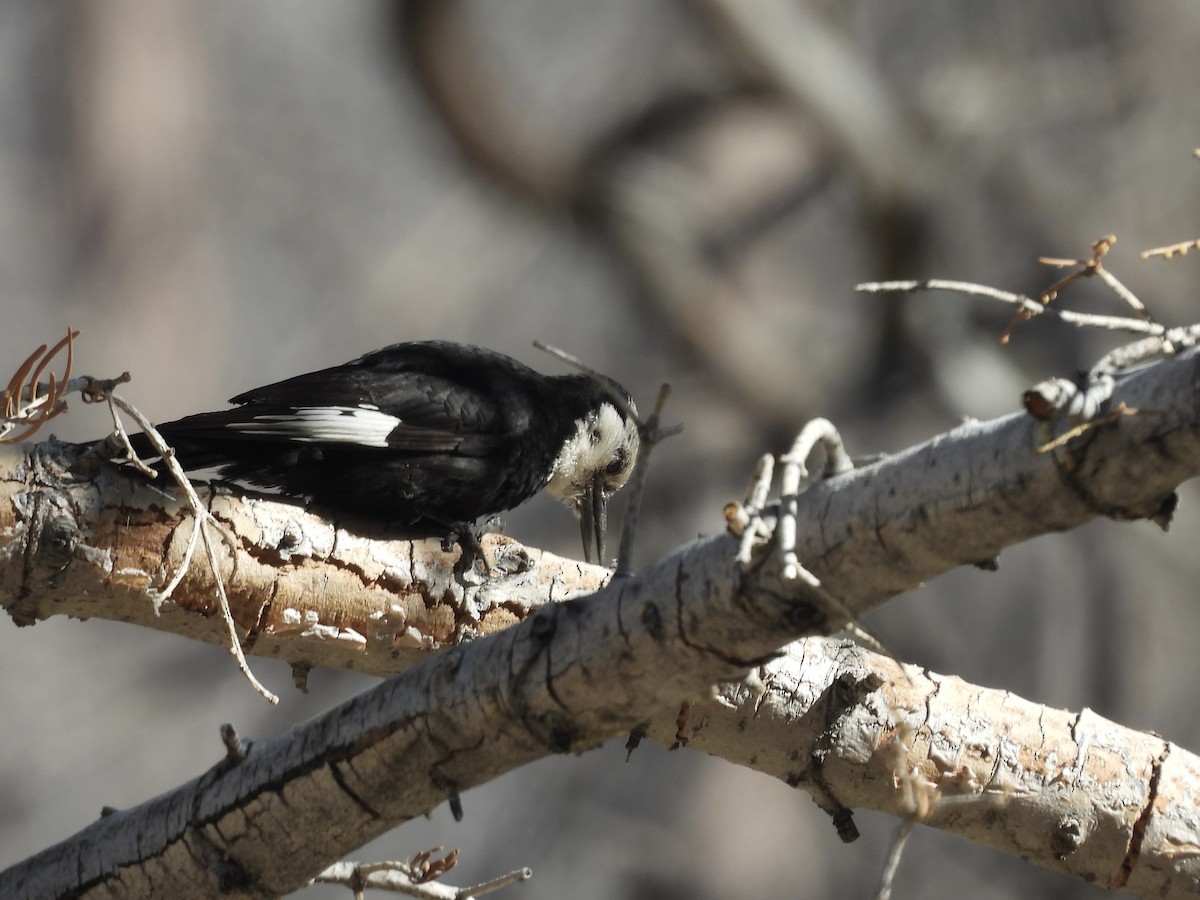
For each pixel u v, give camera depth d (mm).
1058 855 5750
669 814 17766
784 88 16281
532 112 20141
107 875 5180
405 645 5984
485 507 7840
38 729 19531
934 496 4062
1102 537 15953
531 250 22031
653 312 17859
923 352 16484
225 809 5059
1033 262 16719
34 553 5355
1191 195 16516
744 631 4316
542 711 4676
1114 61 16406
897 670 5785
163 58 22641
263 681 16234
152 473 5125
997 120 16500
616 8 23078
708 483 17359
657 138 18031
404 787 4926
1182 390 3730
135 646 20016
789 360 17703
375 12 20391
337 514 5965
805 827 18062
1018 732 5723
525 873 5605
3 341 21859
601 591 4617
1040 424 3875
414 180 24672
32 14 22734
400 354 7984
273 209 24328
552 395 8555
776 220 18312
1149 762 5730
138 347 21859
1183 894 5707
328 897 15492
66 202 22281
